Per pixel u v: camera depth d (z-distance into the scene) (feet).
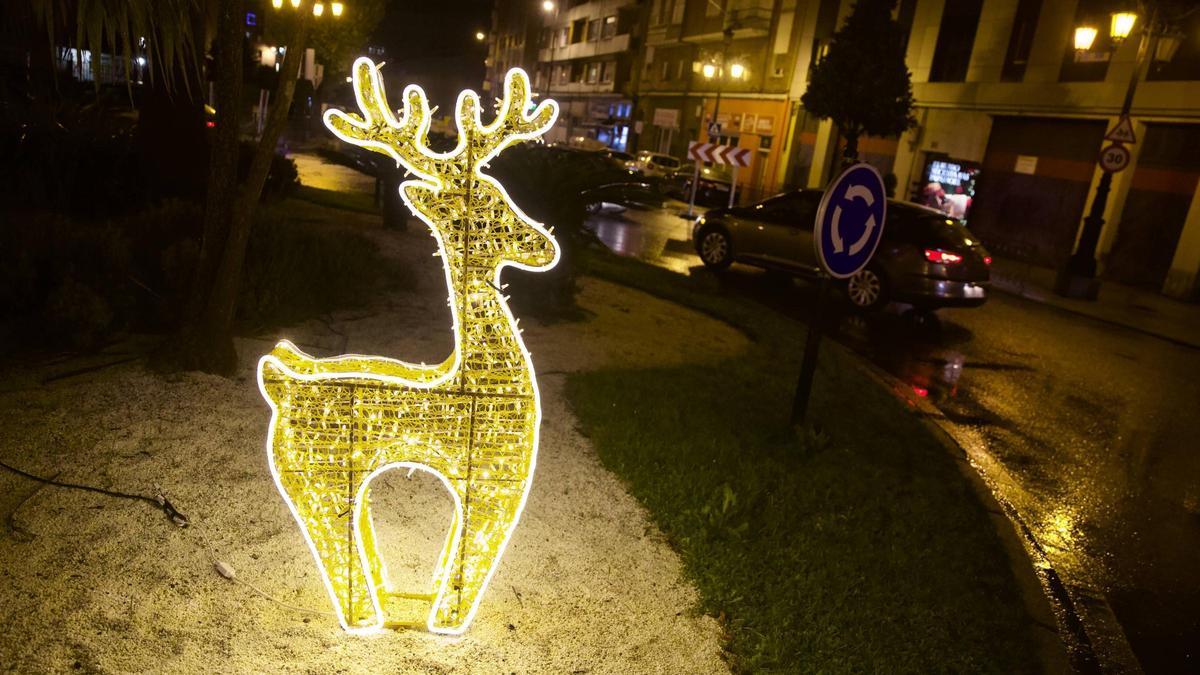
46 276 17.78
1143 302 55.36
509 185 25.86
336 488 9.03
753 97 119.24
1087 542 17.10
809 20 107.14
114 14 14.74
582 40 192.95
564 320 26.76
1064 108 68.95
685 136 139.44
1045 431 24.27
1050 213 71.61
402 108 8.48
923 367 30.12
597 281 35.19
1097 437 24.29
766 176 115.75
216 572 10.36
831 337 33.01
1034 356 34.24
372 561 9.45
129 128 36.06
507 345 8.93
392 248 33.22
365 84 8.29
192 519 11.37
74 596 9.41
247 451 13.56
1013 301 49.49
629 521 13.53
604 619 10.76
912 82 88.02
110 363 16.08
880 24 68.18
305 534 9.07
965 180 81.20
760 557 12.85
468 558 9.48
